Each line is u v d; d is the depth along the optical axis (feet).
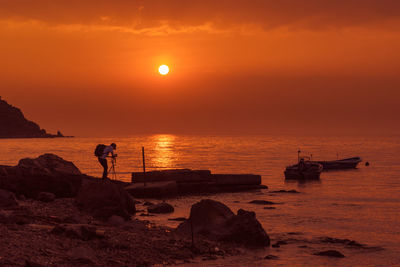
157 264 40.01
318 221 71.10
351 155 372.99
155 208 79.00
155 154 382.01
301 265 43.57
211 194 114.83
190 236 52.34
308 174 163.43
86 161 279.90
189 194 114.62
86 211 64.39
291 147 548.31
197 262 42.24
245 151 440.04
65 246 40.55
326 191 123.13
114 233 48.42
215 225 53.98
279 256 46.70
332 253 47.65
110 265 37.65
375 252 49.88
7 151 447.83
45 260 35.94
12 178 79.10
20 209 57.98
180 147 555.69
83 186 67.77
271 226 66.54
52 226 48.26
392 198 104.47
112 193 64.80
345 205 91.40
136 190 107.76
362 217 75.00
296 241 54.80
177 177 116.98
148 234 51.34
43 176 80.74
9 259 34.68
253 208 87.10
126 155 367.04
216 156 349.61
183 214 77.66
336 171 210.38
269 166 243.19
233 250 47.91
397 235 59.98
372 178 170.60
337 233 61.16
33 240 40.78
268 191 121.80
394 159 316.40
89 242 43.29
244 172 205.16
